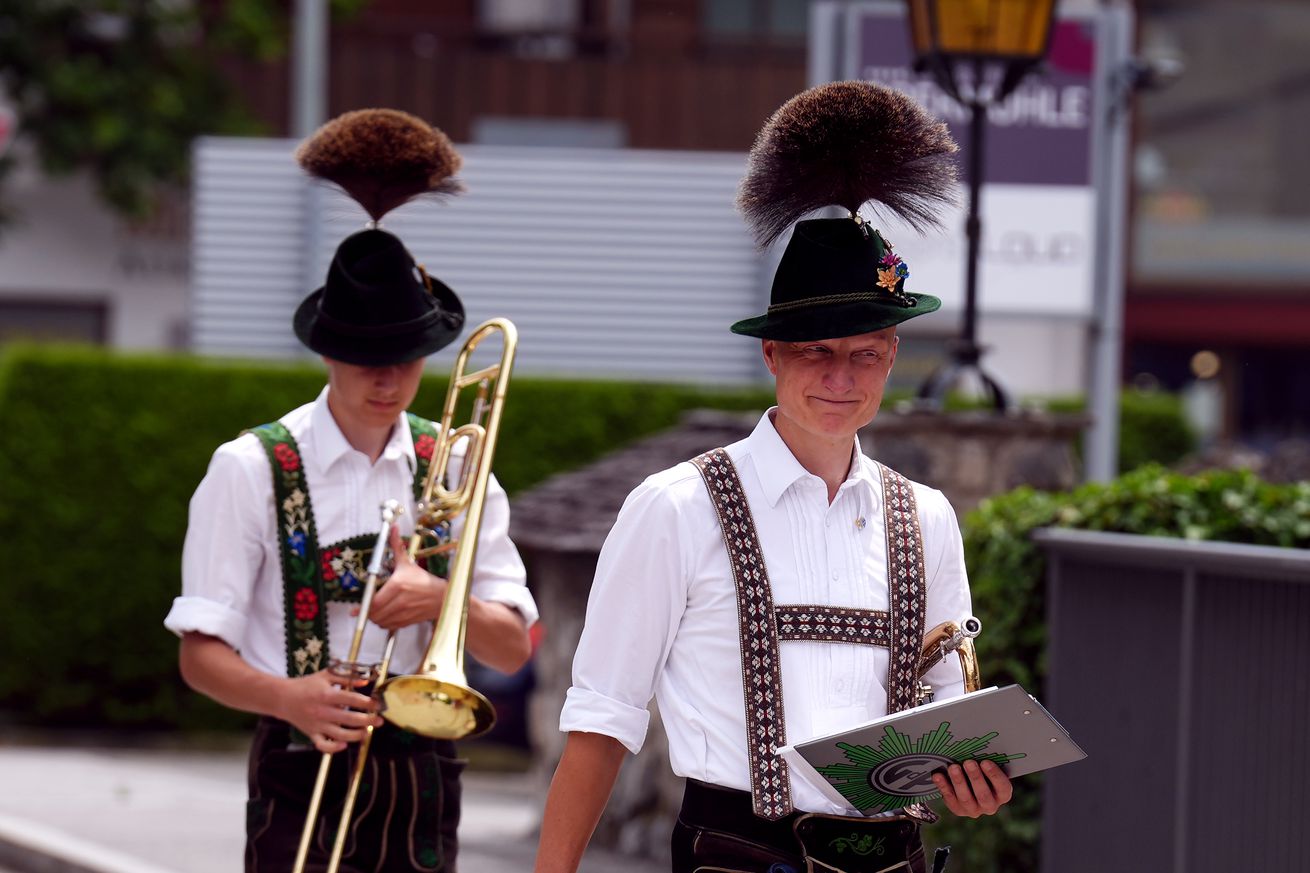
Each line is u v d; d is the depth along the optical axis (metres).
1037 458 16.14
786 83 37.75
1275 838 10.41
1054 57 19.69
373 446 8.84
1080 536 11.66
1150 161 39.75
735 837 6.58
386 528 8.37
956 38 14.99
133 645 26.75
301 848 8.12
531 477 27.11
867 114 6.85
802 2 38.28
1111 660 11.54
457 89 37.62
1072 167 19.73
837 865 6.57
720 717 6.63
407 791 8.48
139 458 26.78
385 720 8.45
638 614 6.75
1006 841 12.45
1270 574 10.34
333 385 8.67
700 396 27.33
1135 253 40.00
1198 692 10.88
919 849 6.86
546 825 6.86
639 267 28.83
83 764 23.52
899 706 6.71
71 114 38.00
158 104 37.66
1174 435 30.59
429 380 26.64
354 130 8.97
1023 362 35.28
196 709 26.98
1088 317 19.83
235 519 8.55
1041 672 12.26
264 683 8.29
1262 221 39.78
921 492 7.04
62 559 26.67
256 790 8.62
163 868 16.44
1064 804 11.91
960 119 19.44
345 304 8.48
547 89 37.62
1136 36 39.47
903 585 6.78
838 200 6.94
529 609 9.03
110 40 38.38
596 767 6.81
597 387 27.23
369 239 8.64
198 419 26.89
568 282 28.83
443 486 8.93
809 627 6.65
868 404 6.72
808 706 6.60
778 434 6.85
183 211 40.41
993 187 19.73
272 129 38.88
